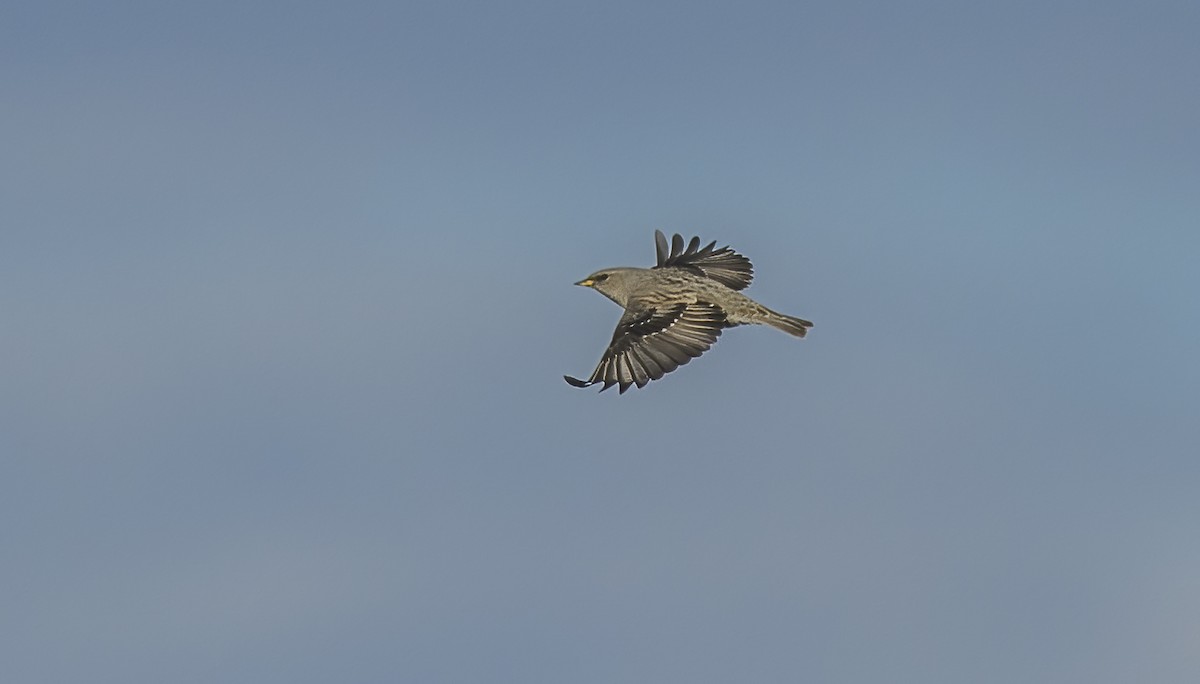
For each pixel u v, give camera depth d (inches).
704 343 751.1
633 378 733.3
